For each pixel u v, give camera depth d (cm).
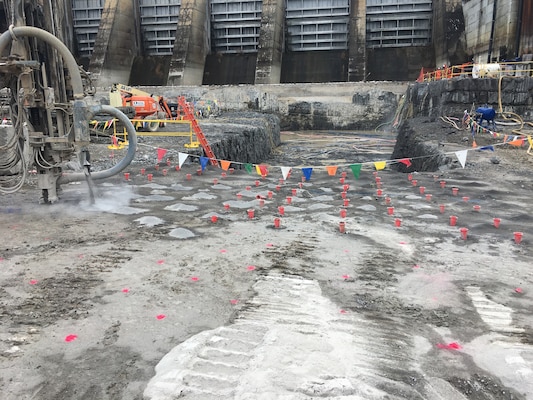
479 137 2106
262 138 2905
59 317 452
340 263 633
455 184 1251
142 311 470
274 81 4916
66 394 335
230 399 325
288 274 586
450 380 364
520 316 480
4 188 859
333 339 417
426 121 2794
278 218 880
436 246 720
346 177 1445
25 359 378
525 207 988
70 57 799
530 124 2445
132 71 5266
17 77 796
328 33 5241
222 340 404
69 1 5138
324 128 4597
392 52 5203
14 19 791
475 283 569
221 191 1134
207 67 5375
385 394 337
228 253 662
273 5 4894
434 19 4978
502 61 3338
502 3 3734
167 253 654
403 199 1074
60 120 862
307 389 332
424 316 477
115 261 616
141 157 1560
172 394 330
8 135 1076
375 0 5103
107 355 387
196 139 2031
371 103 4466
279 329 432
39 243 682
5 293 505
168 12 5225
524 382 362
